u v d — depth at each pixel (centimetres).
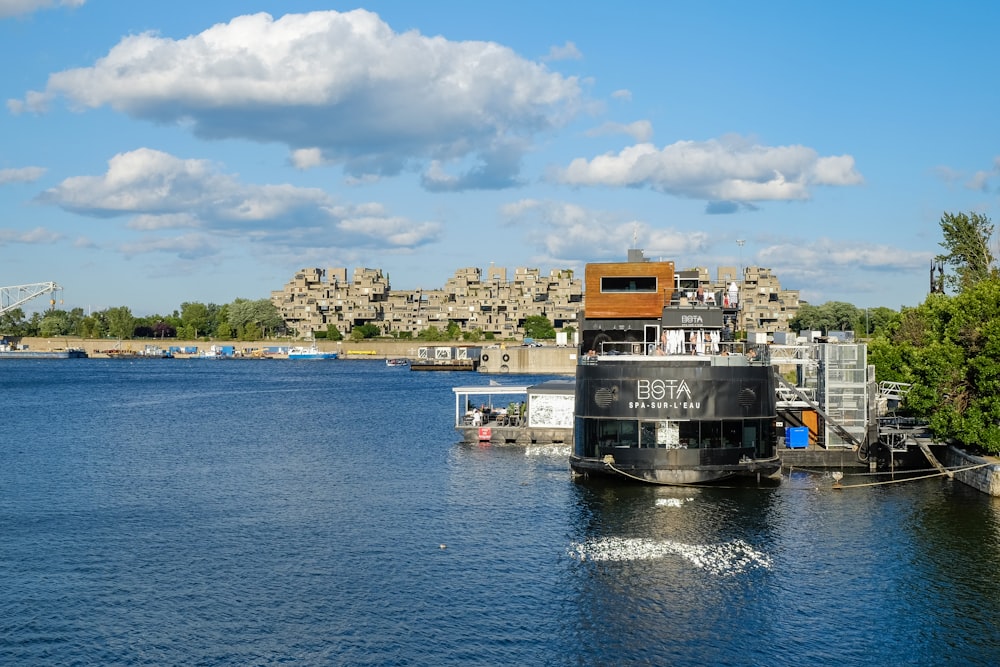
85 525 5781
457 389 9431
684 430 6188
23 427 11700
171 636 3922
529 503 6181
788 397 7894
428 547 5153
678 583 4453
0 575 4725
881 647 3725
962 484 6744
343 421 12275
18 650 3794
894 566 4688
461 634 3891
